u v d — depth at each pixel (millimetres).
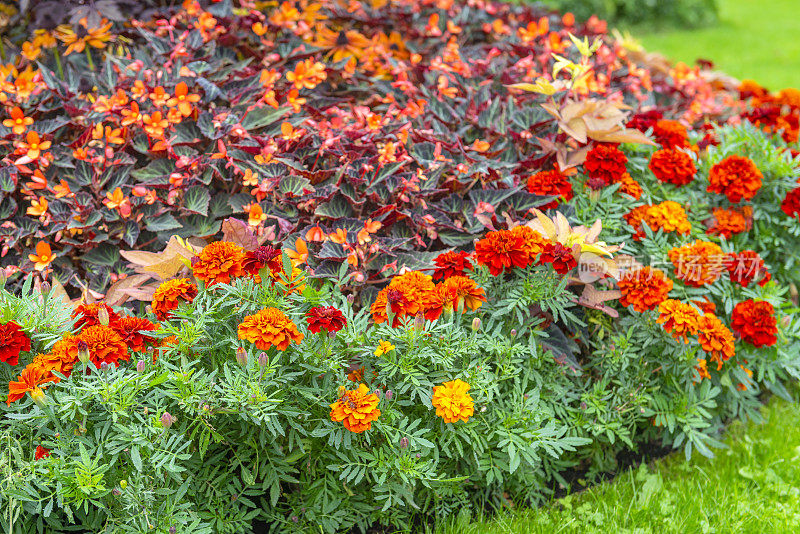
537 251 2896
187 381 2326
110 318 2549
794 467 3291
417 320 2547
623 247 3289
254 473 2533
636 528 2943
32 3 4055
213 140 3525
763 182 3758
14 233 3285
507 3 5676
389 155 3271
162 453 2256
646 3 12305
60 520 2381
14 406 2301
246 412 2316
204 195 3359
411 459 2551
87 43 4039
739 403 3539
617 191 3607
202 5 4145
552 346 3086
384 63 4625
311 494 2697
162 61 3855
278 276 2721
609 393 3098
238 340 2531
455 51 4227
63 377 2283
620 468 3324
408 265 3160
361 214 3375
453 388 2541
